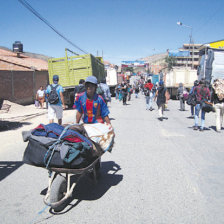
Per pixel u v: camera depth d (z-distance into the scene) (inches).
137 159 220.4
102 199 147.5
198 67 721.0
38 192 158.1
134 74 4131.4
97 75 724.7
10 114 555.8
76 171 129.1
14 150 255.9
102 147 146.4
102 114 163.3
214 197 147.9
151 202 142.6
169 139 294.7
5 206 140.6
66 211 134.4
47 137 131.0
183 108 606.2
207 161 212.2
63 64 617.3
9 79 745.0
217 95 324.5
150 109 615.2
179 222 122.3
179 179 174.6
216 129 341.1
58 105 295.0
